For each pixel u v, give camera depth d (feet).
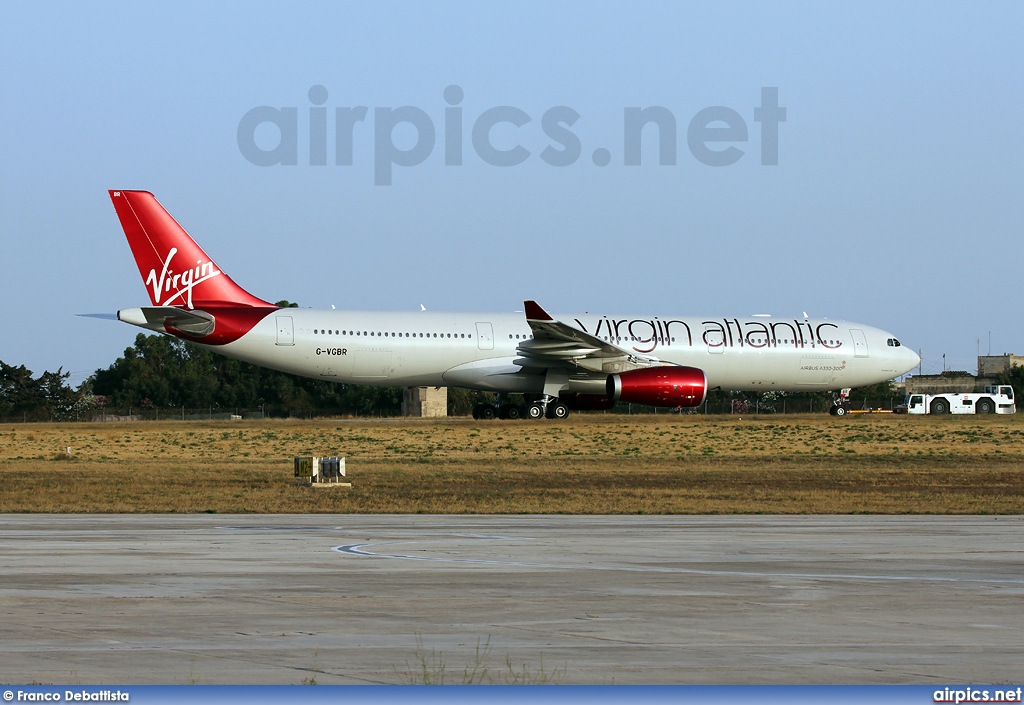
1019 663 123.13
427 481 405.59
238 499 341.82
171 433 639.35
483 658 124.06
